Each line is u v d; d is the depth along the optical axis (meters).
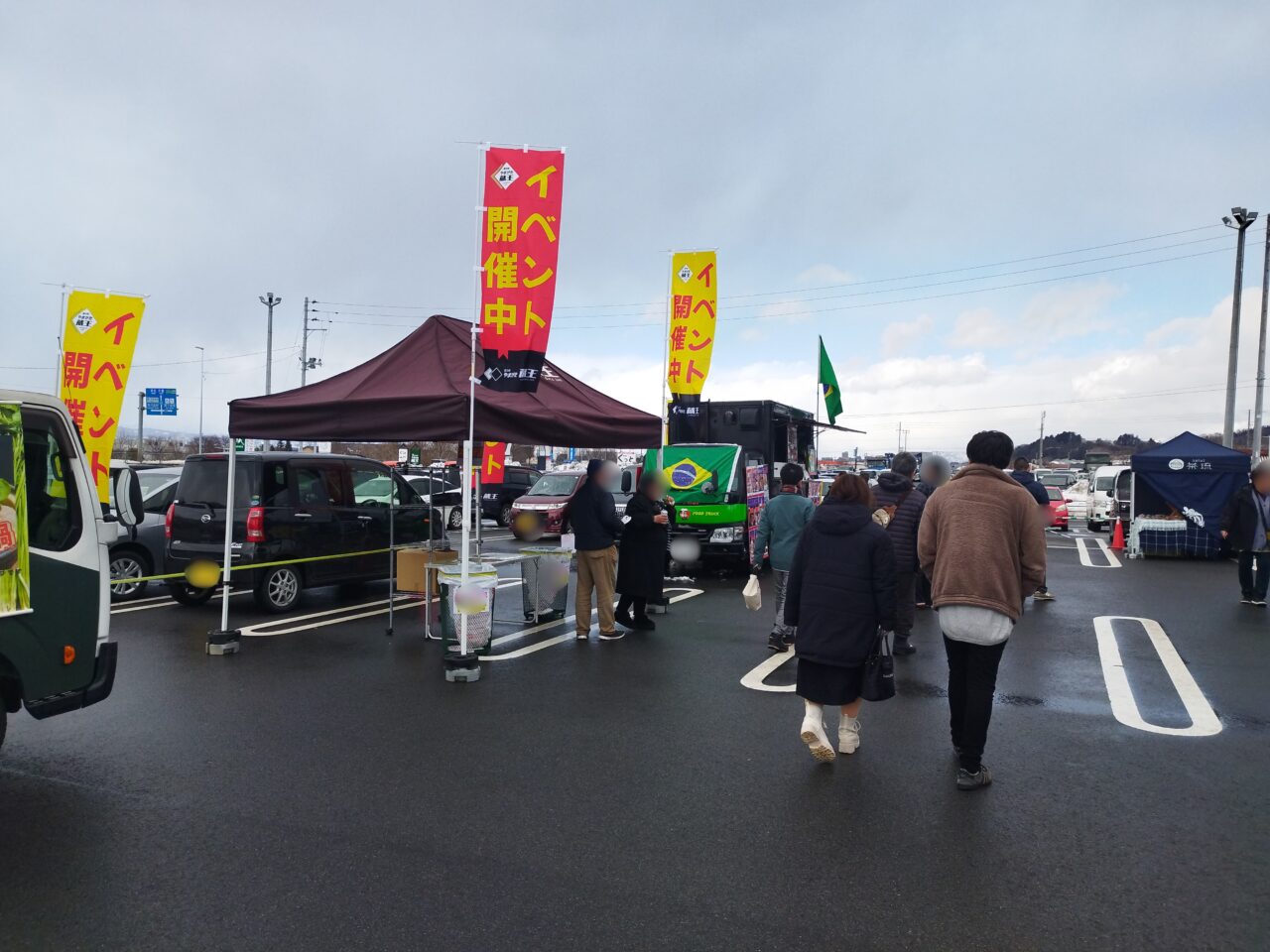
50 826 4.29
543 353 7.09
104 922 3.39
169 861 3.92
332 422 7.30
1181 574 14.39
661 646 8.48
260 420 7.44
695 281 14.27
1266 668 7.62
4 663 4.49
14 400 4.60
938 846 4.07
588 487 8.65
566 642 8.66
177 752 5.39
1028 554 4.67
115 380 10.72
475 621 7.28
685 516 13.01
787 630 8.27
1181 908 3.50
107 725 5.91
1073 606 10.98
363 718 6.09
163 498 11.62
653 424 8.24
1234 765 5.16
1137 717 6.15
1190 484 16.45
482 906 3.52
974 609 4.63
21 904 3.53
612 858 3.96
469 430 7.07
